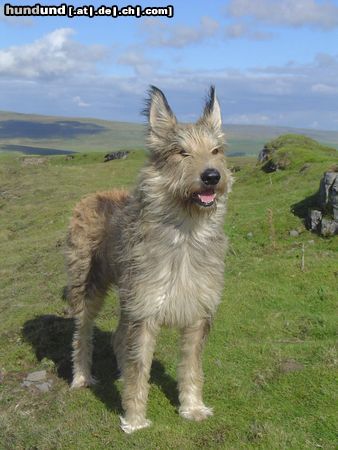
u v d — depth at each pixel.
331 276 2.50
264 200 4.52
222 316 2.15
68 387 1.76
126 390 1.41
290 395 1.48
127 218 1.49
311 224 3.42
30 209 7.45
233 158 15.19
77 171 11.20
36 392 1.75
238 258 3.05
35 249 4.48
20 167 12.30
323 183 3.47
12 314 2.61
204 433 1.34
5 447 1.45
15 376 1.89
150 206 1.39
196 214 1.36
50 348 2.11
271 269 2.65
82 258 1.73
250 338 1.98
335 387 1.47
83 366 1.75
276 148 7.53
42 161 14.59
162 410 1.50
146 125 1.49
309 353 1.72
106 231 1.66
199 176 1.33
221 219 1.43
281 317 2.14
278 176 5.84
